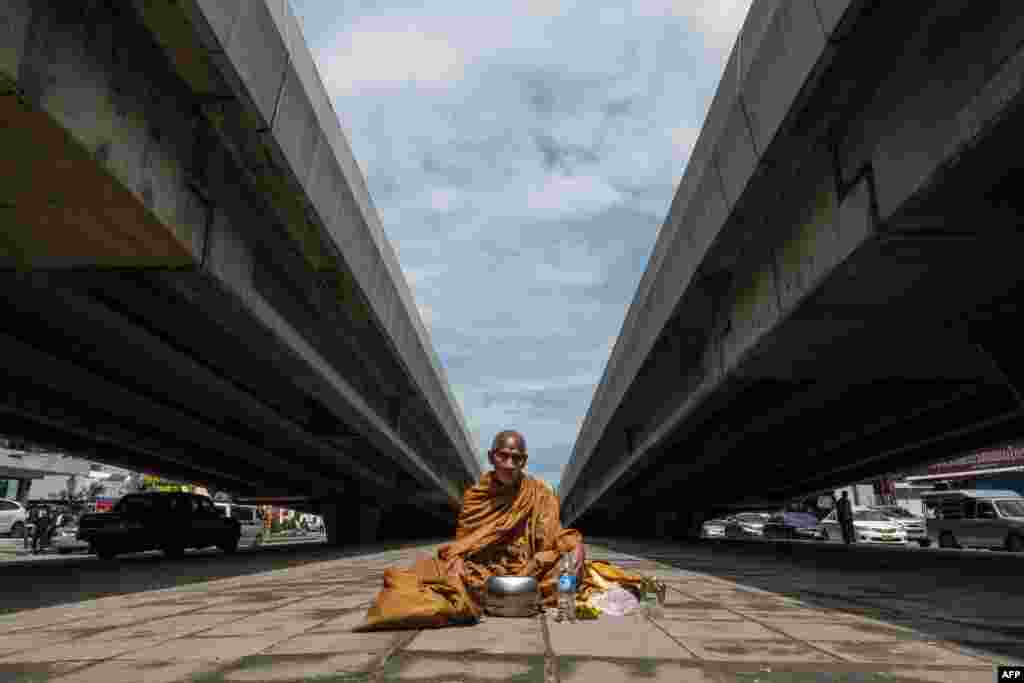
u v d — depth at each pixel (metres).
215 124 8.56
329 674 3.30
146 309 11.16
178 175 8.22
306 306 13.59
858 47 6.58
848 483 29.81
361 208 13.35
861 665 3.61
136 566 14.02
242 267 10.26
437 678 3.20
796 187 8.99
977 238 7.08
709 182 10.57
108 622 5.60
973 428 18.59
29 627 5.40
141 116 7.36
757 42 8.30
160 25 6.87
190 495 19.64
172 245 8.34
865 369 11.99
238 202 9.99
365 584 8.74
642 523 43.75
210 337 12.74
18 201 7.31
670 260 13.76
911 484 55.59
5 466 47.16
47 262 8.82
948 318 9.59
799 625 5.01
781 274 9.73
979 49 5.45
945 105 5.88
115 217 7.67
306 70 10.00
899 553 18.23
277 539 48.66
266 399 17.06
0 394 14.52
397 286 17.27
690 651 3.91
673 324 14.53
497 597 5.07
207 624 5.27
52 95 5.91
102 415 18.08
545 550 5.57
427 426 27.89
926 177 6.13
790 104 7.44
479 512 5.73
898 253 7.50
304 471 28.00
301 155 9.87
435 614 4.55
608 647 3.98
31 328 11.99
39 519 25.19
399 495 34.38
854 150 7.46
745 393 17.59
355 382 17.69
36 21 5.71
